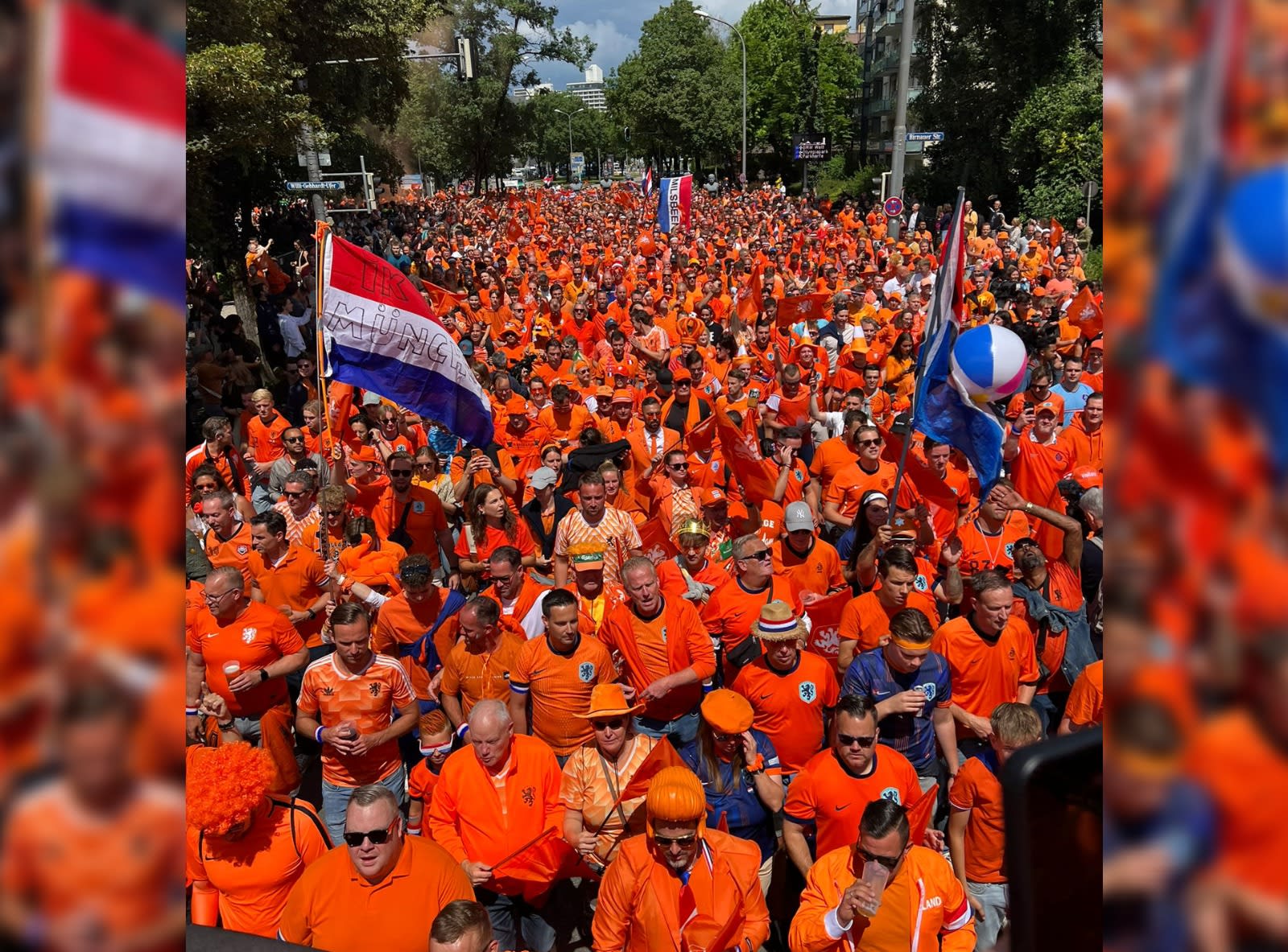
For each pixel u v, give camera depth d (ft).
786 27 238.48
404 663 19.63
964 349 20.53
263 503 32.01
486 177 193.47
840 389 37.01
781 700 17.02
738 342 43.16
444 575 25.66
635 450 28.48
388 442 29.19
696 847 12.39
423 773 16.65
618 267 76.28
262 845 13.16
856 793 14.17
